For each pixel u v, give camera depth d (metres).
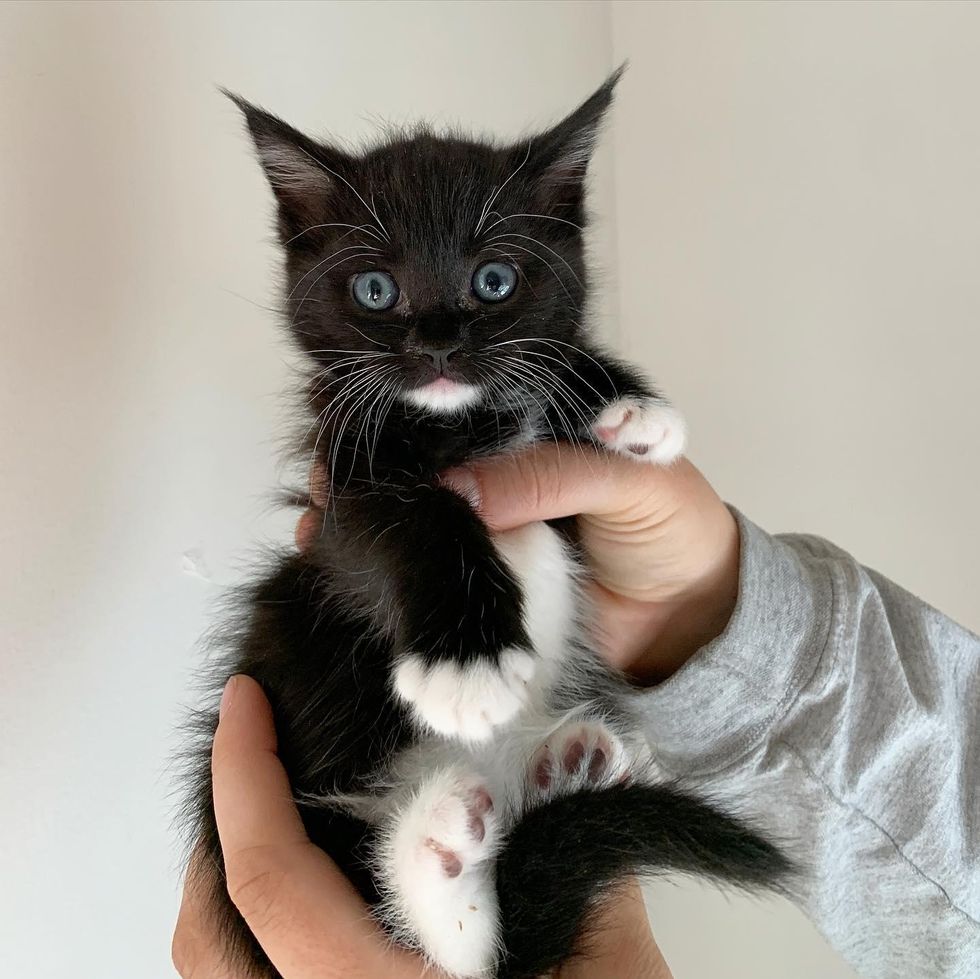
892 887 0.21
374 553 0.19
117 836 0.21
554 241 0.22
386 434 0.21
